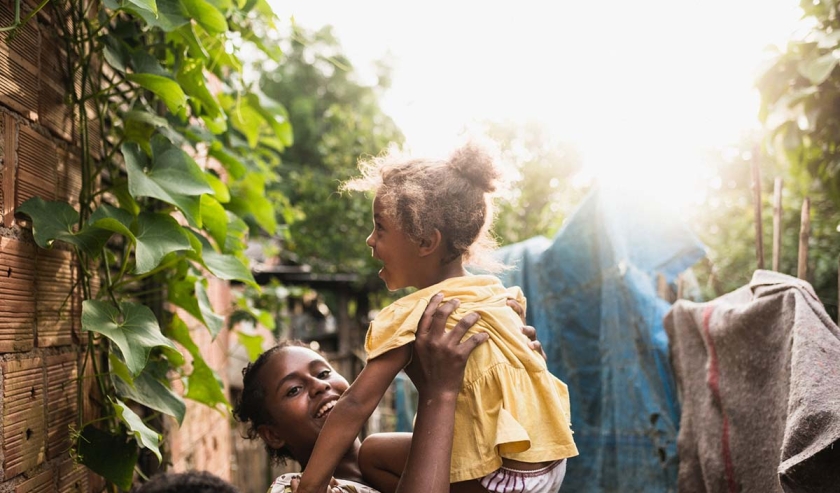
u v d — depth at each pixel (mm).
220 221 2207
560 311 3211
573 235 3230
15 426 1576
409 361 1537
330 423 1435
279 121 2998
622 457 2832
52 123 1861
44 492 1726
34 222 1638
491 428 1455
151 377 2082
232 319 5059
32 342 1691
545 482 1484
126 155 1826
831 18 2664
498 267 1750
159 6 1896
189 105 2672
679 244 3070
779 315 1976
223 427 4754
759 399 2043
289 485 1698
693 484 2402
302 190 9984
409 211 1543
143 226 1821
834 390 1596
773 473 1950
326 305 13836
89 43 2016
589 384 3139
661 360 2834
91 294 2074
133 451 1875
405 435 1827
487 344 1524
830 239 4965
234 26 2537
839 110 2756
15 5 1567
